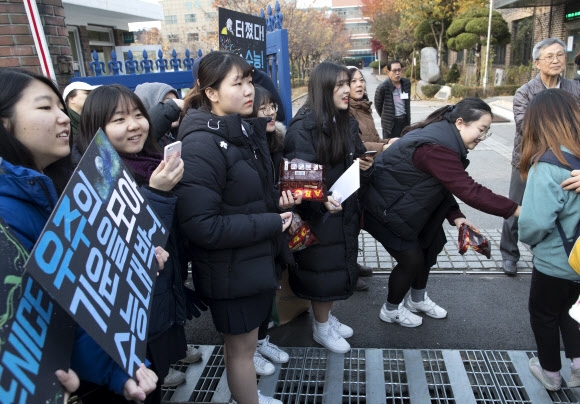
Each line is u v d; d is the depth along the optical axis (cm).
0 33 389
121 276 125
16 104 125
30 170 120
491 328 313
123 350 116
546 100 207
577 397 241
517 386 253
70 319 112
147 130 198
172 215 174
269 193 217
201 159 183
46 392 95
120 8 1052
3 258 96
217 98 200
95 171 129
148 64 474
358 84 400
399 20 2923
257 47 400
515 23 1962
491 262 408
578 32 1403
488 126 249
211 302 204
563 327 230
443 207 286
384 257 432
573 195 199
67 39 446
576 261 190
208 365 287
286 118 440
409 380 260
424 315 333
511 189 377
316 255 266
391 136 598
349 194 244
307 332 318
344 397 253
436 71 2188
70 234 108
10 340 91
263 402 239
